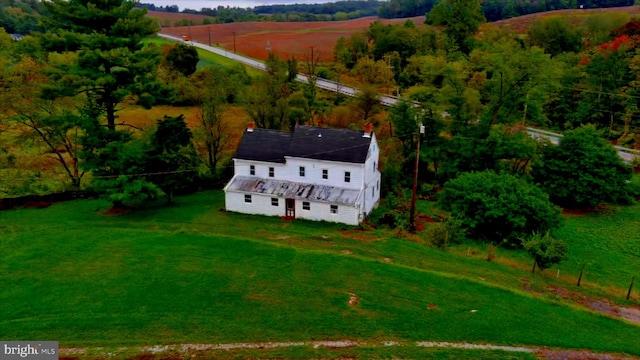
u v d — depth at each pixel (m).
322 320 24.25
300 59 114.25
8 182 46.31
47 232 36.22
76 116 41.34
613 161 48.75
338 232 38.44
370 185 44.19
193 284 27.61
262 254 32.16
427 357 21.58
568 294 29.70
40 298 25.70
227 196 43.34
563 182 48.91
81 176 48.66
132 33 40.56
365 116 68.44
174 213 42.66
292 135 45.16
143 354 21.00
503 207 38.91
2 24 134.38
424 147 55.19
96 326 23.00
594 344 23.55
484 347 22.66
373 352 21.72
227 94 61.84
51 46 38.97
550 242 32.34
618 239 41.03
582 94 76.25
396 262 31.97
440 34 112.94
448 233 36.69
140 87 40.44
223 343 22.02
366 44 110.75
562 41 105.56
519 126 56.06
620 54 74.31
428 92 56.66
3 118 45.28
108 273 28.84
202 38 151.50
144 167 42.28
